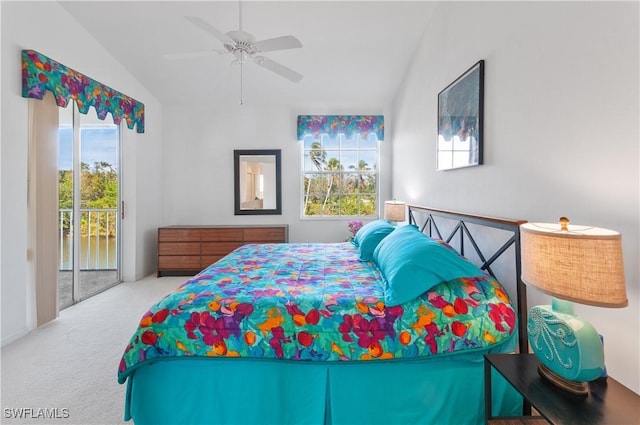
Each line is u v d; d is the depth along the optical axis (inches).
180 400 55.7
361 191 191.2
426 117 121.1
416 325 55.7
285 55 140.6
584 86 48.9
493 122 73.5
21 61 97.6
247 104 185.5
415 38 128.9
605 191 45.6
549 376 43.3
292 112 186.1
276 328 56.0
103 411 65.0
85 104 121.2
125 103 146.9
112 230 177.5
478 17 79.8
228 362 56.1
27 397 68.9
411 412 55.9
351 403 56.1
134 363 54.2
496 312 57.3
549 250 39.1
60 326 106.3
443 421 55.7
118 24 121.3
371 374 56.5
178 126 185.5
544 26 57.1
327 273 80.4
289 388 56.4
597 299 35.8
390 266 68.7
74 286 129.1
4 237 93.0
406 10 113.2
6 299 93.5
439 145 105.3
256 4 110.7
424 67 123.7
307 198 191.0
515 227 60.6
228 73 154.6
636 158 41.3
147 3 110.9
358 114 185.8
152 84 163.8
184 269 168.4
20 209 97.8
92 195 171.3
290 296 61.7
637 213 41.3
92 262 177.8
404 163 155.5
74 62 118.4
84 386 72.9
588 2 48.0
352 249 115.3
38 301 103.8
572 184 51.3
